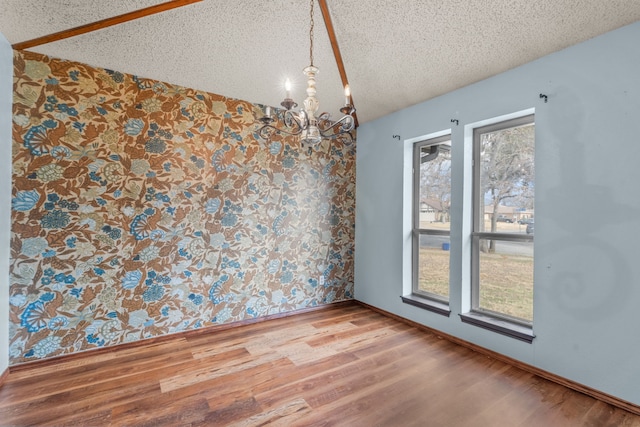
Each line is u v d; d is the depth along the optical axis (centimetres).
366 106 328
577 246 196
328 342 264
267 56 248
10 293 207
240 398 183
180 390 191
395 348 254
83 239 231
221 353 242
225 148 293
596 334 187
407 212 324
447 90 274
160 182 261
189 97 274
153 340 260
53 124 220
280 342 264
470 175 269
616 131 180
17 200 209
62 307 225
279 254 327
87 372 210
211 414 168
